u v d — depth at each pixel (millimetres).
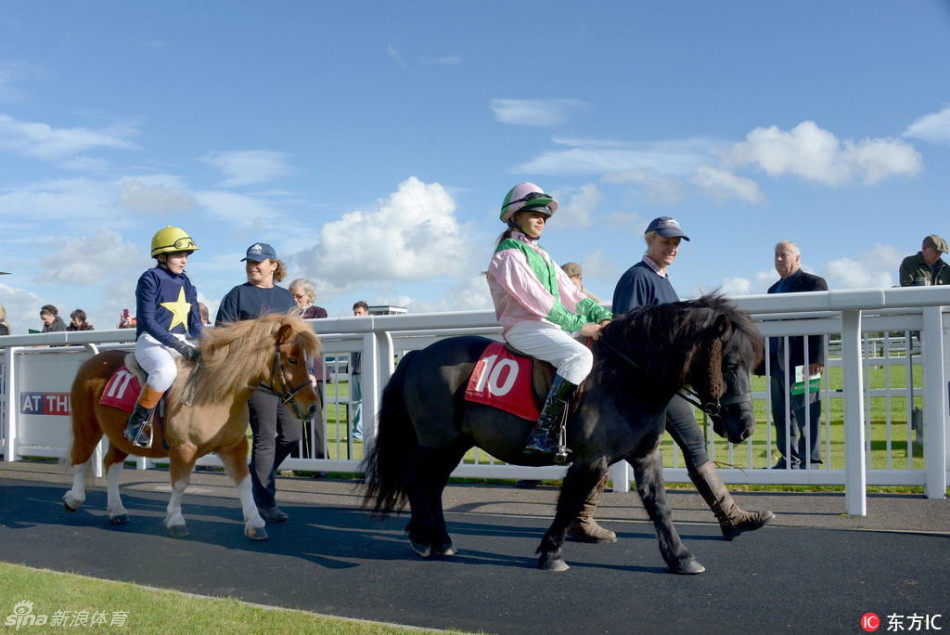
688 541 5172
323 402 7809
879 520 5441
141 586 4410
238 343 5422
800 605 3916
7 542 5617
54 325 12805
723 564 4633
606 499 6449
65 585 4273
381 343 7406
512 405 4555
